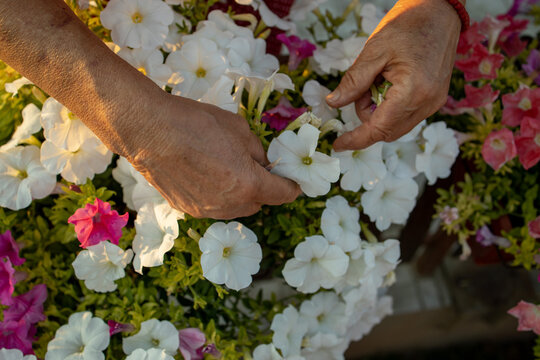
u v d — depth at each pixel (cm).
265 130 78
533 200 89
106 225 69
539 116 83
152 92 64
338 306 83
